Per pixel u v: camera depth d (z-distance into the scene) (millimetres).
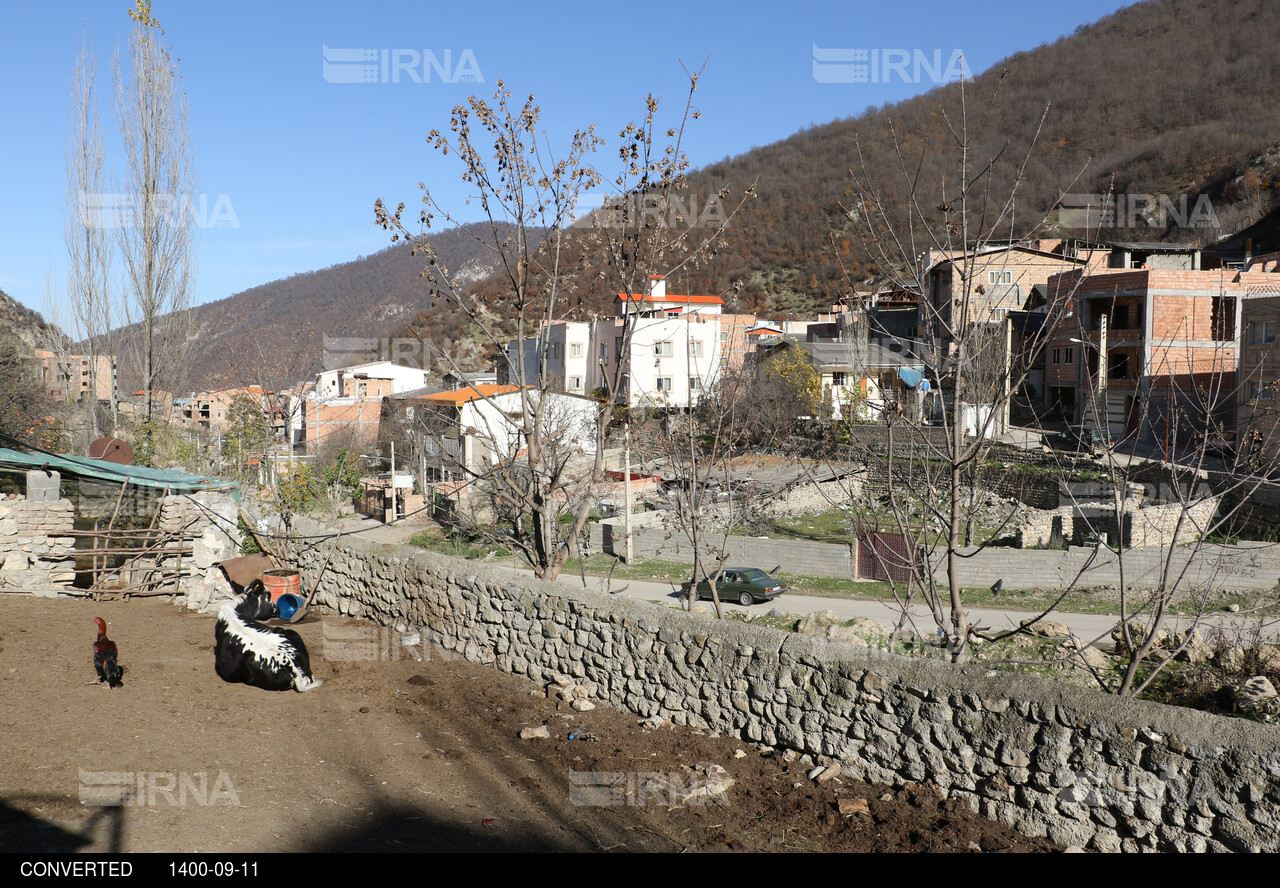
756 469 31547
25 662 10078
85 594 14797
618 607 9320
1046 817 6309
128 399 33062
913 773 7023
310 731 8297
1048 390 41906
